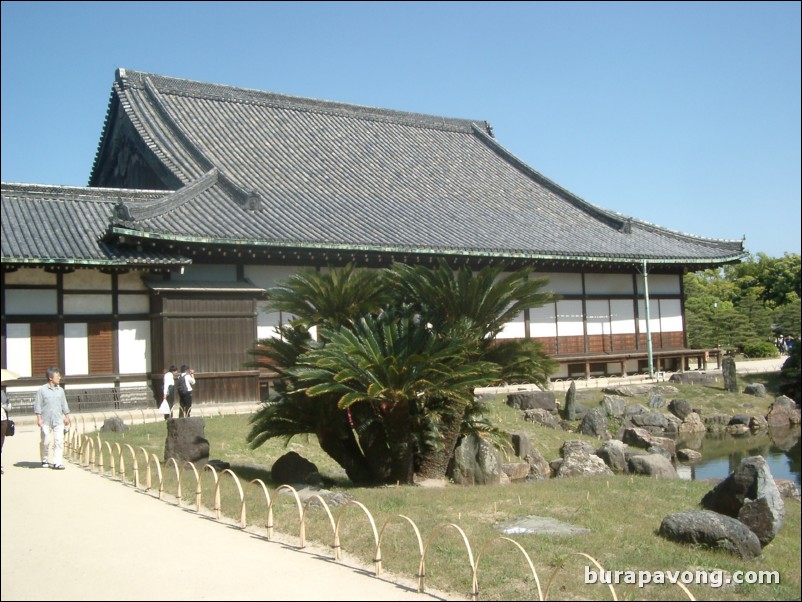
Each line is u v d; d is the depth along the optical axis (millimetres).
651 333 39906
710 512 10359
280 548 9625
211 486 13648
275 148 38375
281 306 15453
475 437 16922
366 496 12938
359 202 34625
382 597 7750
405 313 15242
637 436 26859
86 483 14094
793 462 23047
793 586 8695
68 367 25047
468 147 47844
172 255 26203
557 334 36719
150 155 34656
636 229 41344
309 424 15500
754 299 46219
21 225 25594
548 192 43938
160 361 25125
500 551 9398
